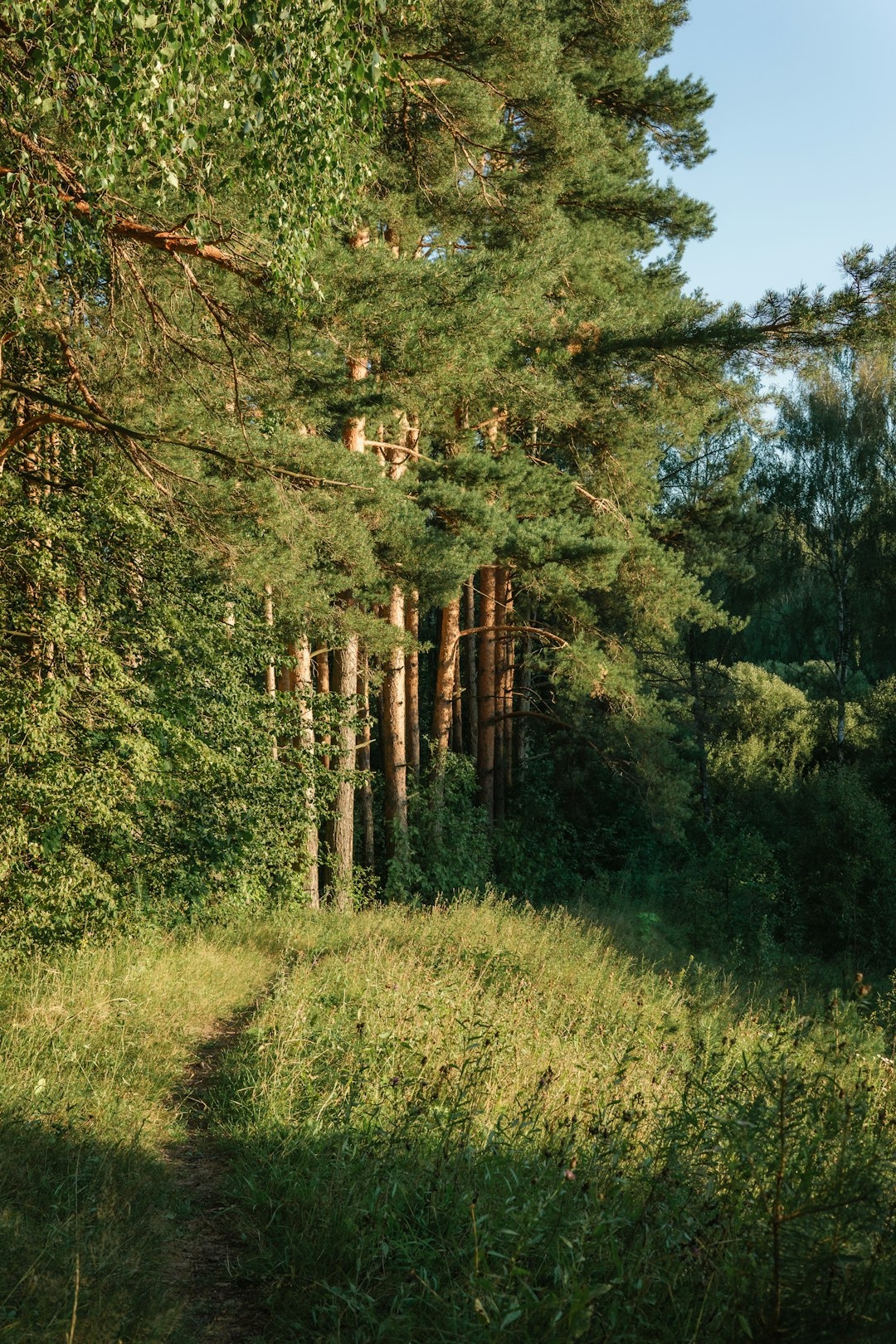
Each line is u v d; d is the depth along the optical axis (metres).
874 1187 3.55
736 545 24.72
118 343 9.59
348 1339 3.77
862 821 23.64
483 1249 3.82
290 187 7.00
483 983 9.80
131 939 10.72
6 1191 4.53
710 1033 8.37
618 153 17.64
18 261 8.13
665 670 31.55
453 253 10.62
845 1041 5.73
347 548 11.33
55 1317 3.54
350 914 15.24
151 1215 4.68
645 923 21.28
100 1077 6.50
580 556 18.17
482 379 11.34
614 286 16.81
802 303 10.79
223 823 13.84
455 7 9.92
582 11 15.29
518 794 26.45
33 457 10.73
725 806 30.64
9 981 8.48
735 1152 3.97
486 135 11.02
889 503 29.53
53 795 9.34
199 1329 3.87
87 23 5.78
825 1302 3.26
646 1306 3.47
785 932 23.56
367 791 20.30
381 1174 4.90
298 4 6.21
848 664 33.94
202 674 13.59
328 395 10.00
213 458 10.23
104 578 11.09
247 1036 7.68
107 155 6.34
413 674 21.64
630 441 18.44
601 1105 5.46
